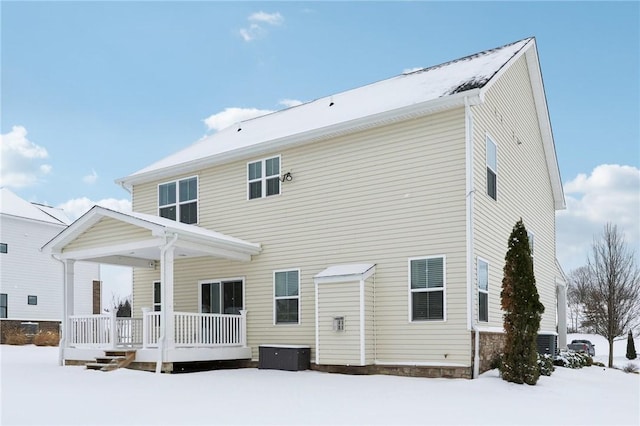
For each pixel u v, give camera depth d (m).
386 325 13.69
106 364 14.42
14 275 32.56
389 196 14.16
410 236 13.70
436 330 12.97
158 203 19.14
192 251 15.19
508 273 12.34
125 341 15.62
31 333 32.62
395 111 13.84
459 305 12.73
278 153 16.44
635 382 13.95
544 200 19.86
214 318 15.40
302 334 15.29
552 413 8.59
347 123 14.65
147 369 14.22
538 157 19.23
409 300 13.43
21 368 15.11
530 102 18.41
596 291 28.89
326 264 15.05
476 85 13.26
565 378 13.32
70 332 16.25
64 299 16.34
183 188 18.55
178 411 8.35
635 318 31.86
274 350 15.05
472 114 13.41
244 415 8.04
